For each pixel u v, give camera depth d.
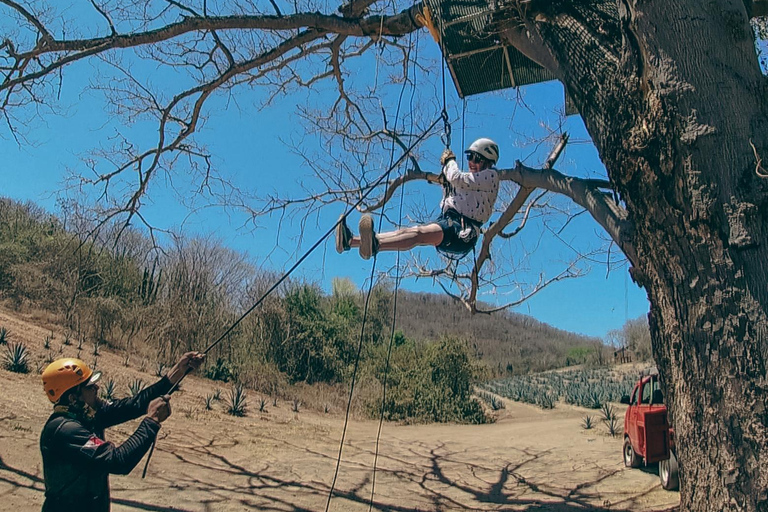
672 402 3.88
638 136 3.98
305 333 27.64
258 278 27.88
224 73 7.89
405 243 4.50
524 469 12.03
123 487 7.95
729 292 3.51
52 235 21.95
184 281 23.38
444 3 5.82
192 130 8.51
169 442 11.20
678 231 3.75
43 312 20.19
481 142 4.79
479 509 8.55
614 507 8.45
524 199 7.62
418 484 10.24
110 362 17.97
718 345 3.52
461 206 4.71
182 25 7.14
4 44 7.12
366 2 6.94
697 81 3.67
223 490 8.43
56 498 3.29
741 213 3.52
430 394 25.12
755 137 3.61
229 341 24.97
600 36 4.70
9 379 12.62
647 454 9.21
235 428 13.97
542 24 5.15
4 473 7.29
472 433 19.28
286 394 23.53
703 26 3.67
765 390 3.36
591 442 15.27
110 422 3.78
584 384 38.91
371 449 14.04
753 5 4.36
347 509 8.14
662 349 3.98
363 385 27.30
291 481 9.53
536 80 6.88
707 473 3.54
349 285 35.62
